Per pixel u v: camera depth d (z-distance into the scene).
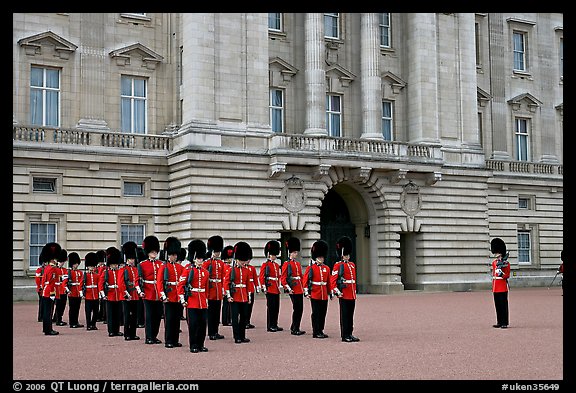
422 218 44.66
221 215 38.06
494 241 24.25
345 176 41.84
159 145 39.81
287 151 39.25
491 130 52.31
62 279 25.58
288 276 22.84
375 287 43.88
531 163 53.34
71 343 20.91
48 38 37.69
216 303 21.89
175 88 40.84
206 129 38.22
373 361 16.55
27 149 36.06
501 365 15.90
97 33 39.19
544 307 32.28
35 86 37.72
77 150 37.22
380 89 44.78
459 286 45.59
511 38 54.19
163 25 41.16
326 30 45.19
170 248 20.17
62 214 37.00
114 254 23.22
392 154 42.75
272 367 15.84
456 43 47.53
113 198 38.28
